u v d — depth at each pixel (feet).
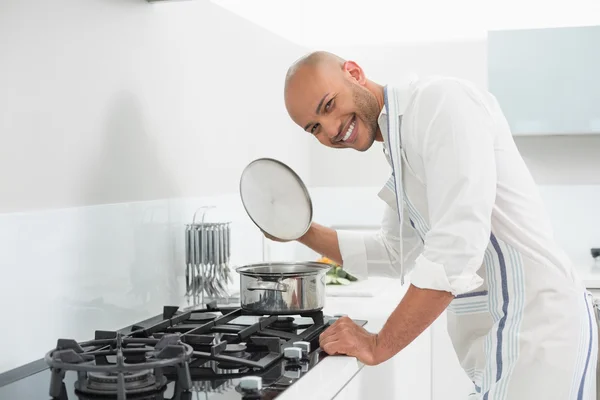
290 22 11.30
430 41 11.33
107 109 6.05
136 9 6.47
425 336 8.40
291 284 6.11
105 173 6.01
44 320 5.22
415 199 5.74
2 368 4.83
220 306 6.88
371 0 11.48
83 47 5.72
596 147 11.43
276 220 6.29
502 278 5.43
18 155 5.02
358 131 5.64
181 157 7.29
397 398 7.07
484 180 4.91
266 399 4.05
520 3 11.22
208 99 7.87
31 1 5.13
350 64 5.68
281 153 10.22
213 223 7.09
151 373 4.47
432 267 4.89
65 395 4.21
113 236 6.08
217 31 8.09
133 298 6.36
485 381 5.48
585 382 5.34
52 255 5.32
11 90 4.96
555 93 10.23
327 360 5.01
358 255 6.75
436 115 5.04
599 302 6.89
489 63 10.41
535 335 5.26
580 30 10.14
